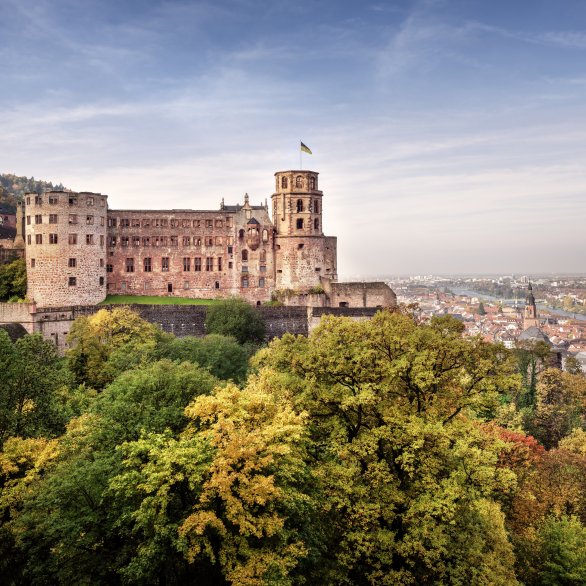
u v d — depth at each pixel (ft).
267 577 99.50
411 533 129.80
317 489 125.90
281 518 104.68
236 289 469.16
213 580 110.42
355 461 140.26
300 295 450.30
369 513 127.34
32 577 121.70
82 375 279.90
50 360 191.21
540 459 223.51
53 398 193.26
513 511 196.54
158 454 106.11
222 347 299.17
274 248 474.08
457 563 133.28
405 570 133.39
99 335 307.17
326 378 150.10
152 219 458.91
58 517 112.88
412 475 132.77
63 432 178.50
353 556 130.11
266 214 474.08
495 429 230.48
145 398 139.03
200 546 102.22
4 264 434.30
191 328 401.08
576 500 202.80
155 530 102.12
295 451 118.01
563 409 331.98
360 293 443.73
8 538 127.65
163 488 99.76
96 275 419.95
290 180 463.42
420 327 163.32
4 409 155.02
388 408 143.95
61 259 404.57
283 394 145.69
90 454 128.67
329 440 141.59
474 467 141.90
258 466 102.53
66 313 375.45
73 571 112.06
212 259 467.11
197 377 150.51
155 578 106.22
